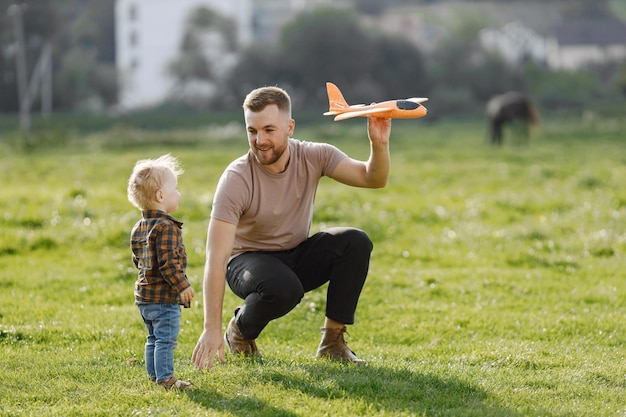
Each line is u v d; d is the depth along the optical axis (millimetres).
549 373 7680
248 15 120188
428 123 70062
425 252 14453
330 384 6875
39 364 7793
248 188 7465
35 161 33812
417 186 24875
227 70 94250
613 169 29172
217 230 7270
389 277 12258
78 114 81312
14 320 9797
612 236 15625
